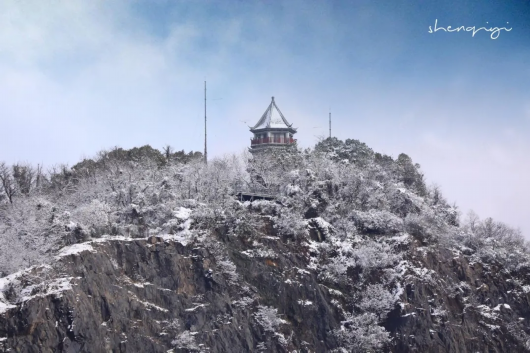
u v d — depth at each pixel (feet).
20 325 270.26
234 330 310.04
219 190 376.48
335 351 322.75
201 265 323.78
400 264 359.05
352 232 373.61
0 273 299.99
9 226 335.26
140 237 337.11
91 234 330.13
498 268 391.04
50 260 297.12
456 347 341.41
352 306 341.82
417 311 341.21
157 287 311.88
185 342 297.33
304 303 331.77
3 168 393.09
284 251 347.36
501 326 362.53
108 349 282.97
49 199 378.94
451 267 375.86
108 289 297.53
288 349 313.12
